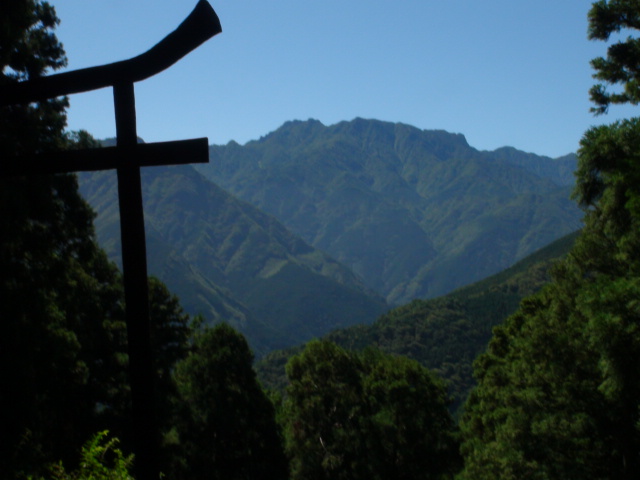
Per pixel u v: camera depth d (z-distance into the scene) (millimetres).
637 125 12812
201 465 32469
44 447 18828
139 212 5113
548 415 22375
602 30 16328
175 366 34375
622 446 21391
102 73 4992
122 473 8367
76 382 19156
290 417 44281
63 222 19016
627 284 13336
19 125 16703
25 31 17000
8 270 15469
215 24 4730
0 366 14703
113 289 26406
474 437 38125
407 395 43750
